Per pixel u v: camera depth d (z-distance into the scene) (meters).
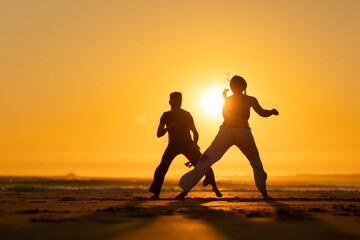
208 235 3.55
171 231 3.76
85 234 3.59
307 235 3.55
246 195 11.58
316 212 5.46
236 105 8.26
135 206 6.51
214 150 8.34
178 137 8.99
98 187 22.66
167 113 9.08
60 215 5.07
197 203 7.24
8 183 27.62
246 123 8.30
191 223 4.29
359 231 3.78
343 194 12.62
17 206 6.73
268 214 5.12
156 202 7.63
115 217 4.83
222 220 4.53
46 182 27.36
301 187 24.91
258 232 3.71
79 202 7.82
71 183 27.45
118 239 3.35
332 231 3.77
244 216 4.93
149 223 4.29
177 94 9.03
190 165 9.16
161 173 8.94
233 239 3.37
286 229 3.88
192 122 9.10
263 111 8.31
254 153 8.33
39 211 5.58
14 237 3.45
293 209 5.86
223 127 8.27
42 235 3.54
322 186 26.20
